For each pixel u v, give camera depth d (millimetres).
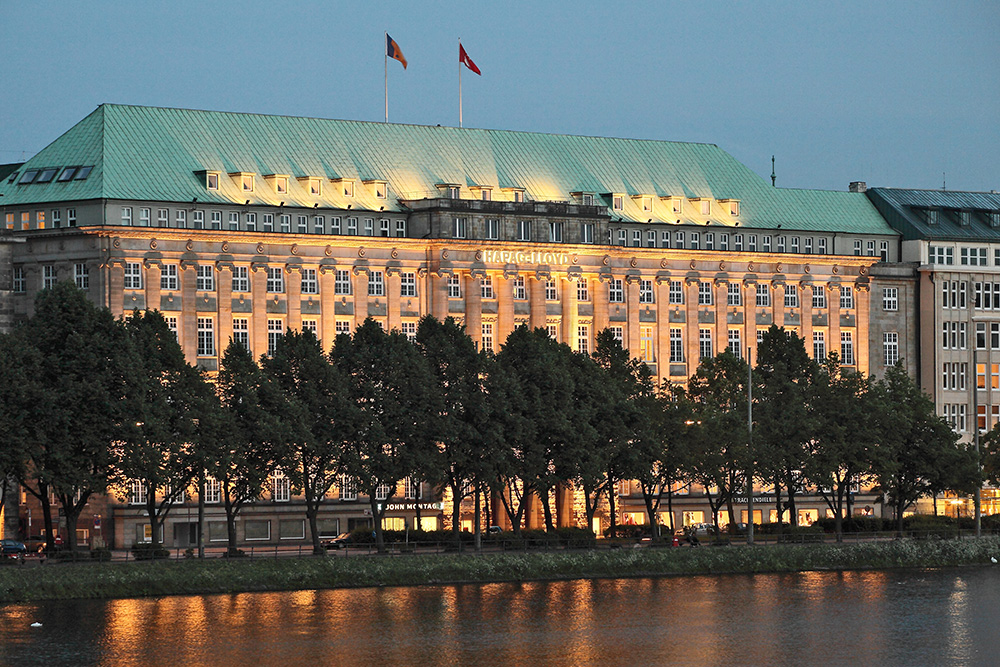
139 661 187375
